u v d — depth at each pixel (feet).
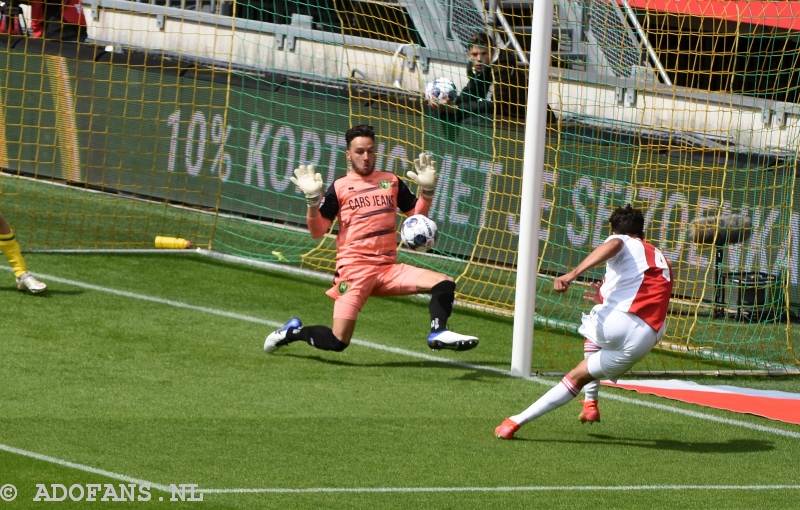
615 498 65.67
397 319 113.50
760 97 137.28
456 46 148.15
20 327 96.84
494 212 133.59
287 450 70.69
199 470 65.57
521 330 94.48
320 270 130.82
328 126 143.02
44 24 154.10
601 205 127.95
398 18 151.43
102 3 171.42
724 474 72.13
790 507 66.13
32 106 156.15
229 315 108.06
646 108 123.24
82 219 141.28
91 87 153.28
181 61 151.53
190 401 80.48
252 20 163.73
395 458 70.59
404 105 138.72
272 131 146.72
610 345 74.90
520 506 63.05
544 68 91.50
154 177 153.17
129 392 81.61
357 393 86.07
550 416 84.02
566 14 128.67
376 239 91.30
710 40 140.87
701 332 116.67
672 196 124.67
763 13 119.85
